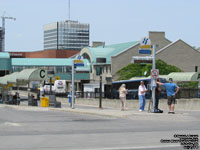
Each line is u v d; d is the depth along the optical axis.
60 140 15.67
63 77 109.12
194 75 64.62
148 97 52.53
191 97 47.31
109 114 26.97
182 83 71.38
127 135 17.12
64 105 56.72
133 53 96.56
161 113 25.47
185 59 97.12
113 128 20.14
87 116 28.69
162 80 53.69
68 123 23.09
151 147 13.76
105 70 99.81
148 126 20.98
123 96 32.62
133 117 24.98
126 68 94.56
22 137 16.66
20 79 54.81
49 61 112.81
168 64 95.25
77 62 41.12
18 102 55.16
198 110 38.25
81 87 107.94
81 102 62.19
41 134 17.75
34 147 13.97
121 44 108.88
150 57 28.48
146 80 58.31
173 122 23.19
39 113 33.25
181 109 40.50
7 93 63.81
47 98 45.34
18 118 27.42
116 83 63.12
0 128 20.44
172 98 25.11
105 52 105.25
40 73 52.75
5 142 15.19
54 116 29.11
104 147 13.84
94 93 63.44
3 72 109.25
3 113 33.53
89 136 16.88
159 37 100.06
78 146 14.12
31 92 85.00
